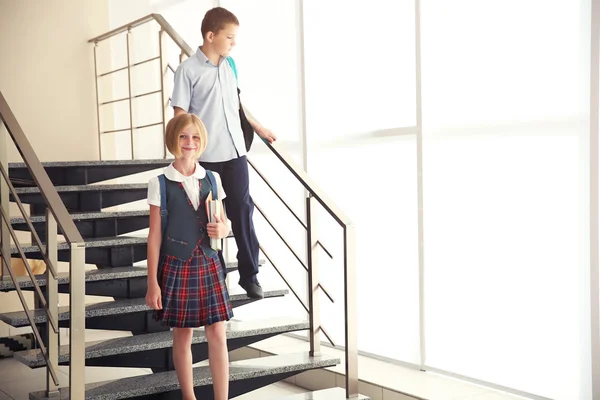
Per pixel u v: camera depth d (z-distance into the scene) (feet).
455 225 13.10
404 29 13.89
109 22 20.93
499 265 12.35
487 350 12.61
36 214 14.35
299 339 17.16
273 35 17.08
